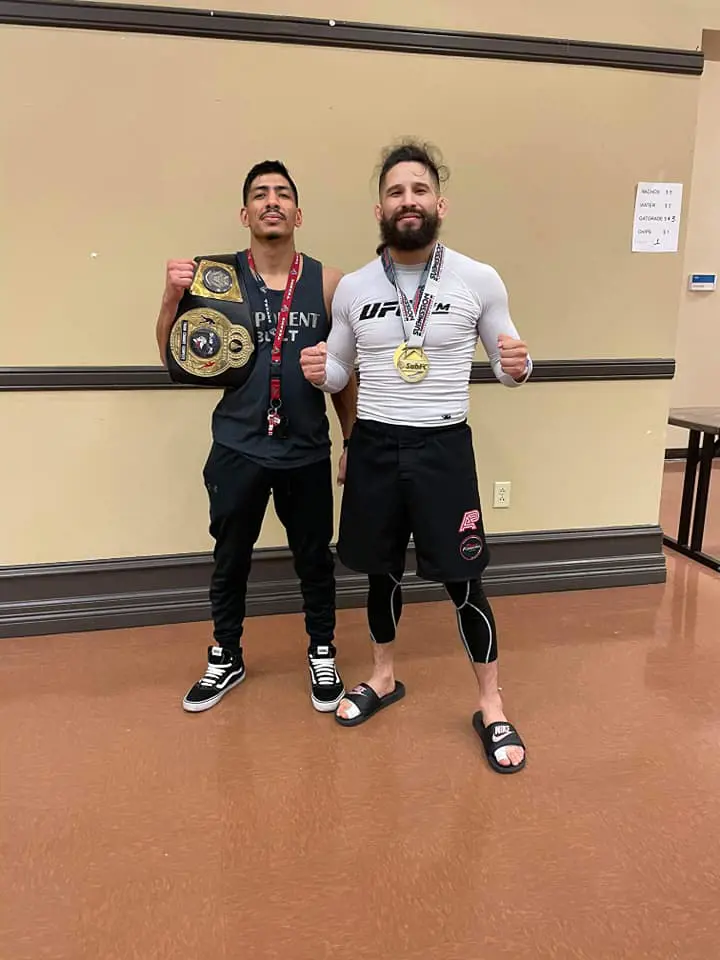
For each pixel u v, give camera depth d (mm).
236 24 2160
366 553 1771
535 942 1250
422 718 1938
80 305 2254
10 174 2131
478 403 2613
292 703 2010
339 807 1590
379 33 2250
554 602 2707
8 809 1577
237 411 1851
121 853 1452
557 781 1681
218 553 1979
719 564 3068
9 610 2383
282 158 2279
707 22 2512
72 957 1219
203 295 1790
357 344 1710
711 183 4957
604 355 2697
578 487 2783
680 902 1338
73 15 2066
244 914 1308
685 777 1695
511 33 2361
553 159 2482
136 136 2182
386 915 1306
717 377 5332
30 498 2352
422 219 1563
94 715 1944
